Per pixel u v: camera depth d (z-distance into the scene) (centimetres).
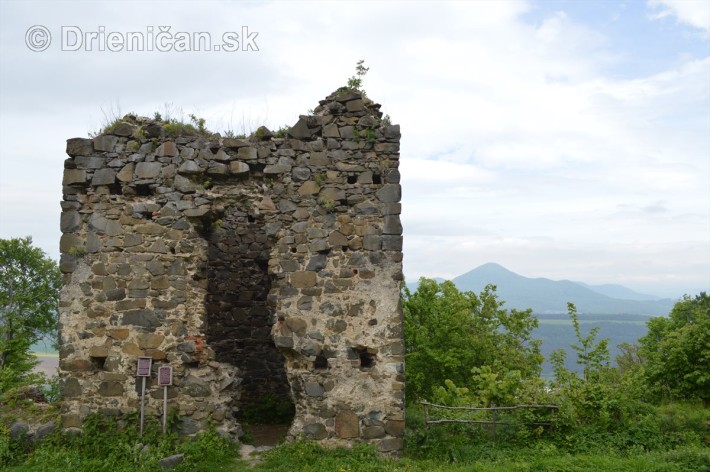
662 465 709
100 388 848
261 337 1205
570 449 816
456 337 1421
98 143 901
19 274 2069
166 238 881
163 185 894
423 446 827
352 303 870
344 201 894
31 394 1022
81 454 793
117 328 860
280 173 902
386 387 852
